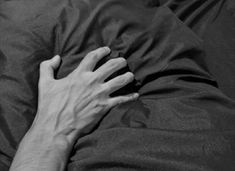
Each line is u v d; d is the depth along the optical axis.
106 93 0.93
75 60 0.95
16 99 0.93
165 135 0.85
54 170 0.87
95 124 0.93
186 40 0.95
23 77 0.94
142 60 0.94
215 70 0.95
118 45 0.95
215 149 0.83
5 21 0.98
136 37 0.94
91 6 0.96
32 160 0.87
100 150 0.88
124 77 0.93
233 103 0.90
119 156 0.85
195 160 0.83
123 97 0.94
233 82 0.94
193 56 0.95
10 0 1.02
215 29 0.98
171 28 0.96
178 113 0.89
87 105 0.92
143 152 0.85
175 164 0.83
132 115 0.91
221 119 0.88
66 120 0.91
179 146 0.84
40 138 0.90
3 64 0.95
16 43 0.95
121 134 0.88
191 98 0.90
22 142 0.90
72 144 0.92
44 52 0.96
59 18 0.96
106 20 0.95
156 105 0.91
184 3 1.03
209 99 0.90
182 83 0.93
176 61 0.94
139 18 0.97
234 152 0.83
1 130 0.92
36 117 0.92
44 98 0.93
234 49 0.96
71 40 0.95
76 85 0.93
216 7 1.01
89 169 0.87
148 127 0.89
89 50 0.95
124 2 0.98
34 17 0.96
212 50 0.96
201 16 1.01
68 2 0.97
